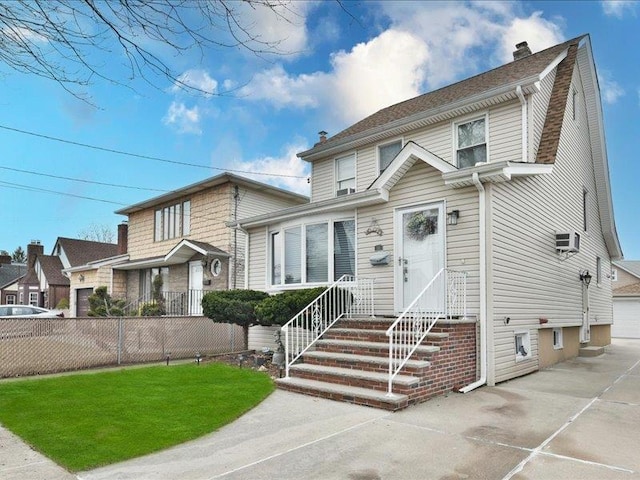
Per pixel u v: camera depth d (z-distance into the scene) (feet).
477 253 27.96
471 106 37.24
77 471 13.76
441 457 14.76
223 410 20.56
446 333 24.90
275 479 13.14
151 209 70.90
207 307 37.96
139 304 62.85
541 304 34.55
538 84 34.53
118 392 24.13
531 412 20.35
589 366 35.81
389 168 32.01
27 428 17.81
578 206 46.01
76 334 33.06
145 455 15.11
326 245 37.04
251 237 44.86
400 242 32.07
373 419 19.20
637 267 101.55
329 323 31.63
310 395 23.72
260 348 42.91
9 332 30.01
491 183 27.89
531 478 13.09
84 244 113.39
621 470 13.62
